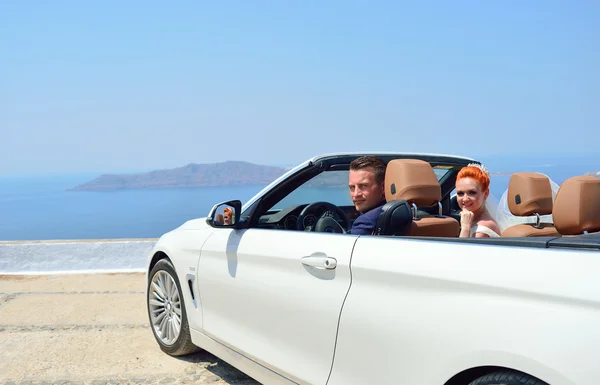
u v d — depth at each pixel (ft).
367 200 10.28
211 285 11.28
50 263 25.77
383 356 7.23
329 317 8.10
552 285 5.68
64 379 12.79
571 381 5.25
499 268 6.22
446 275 6.64
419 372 6.74
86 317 18.10
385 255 7.51
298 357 8.75
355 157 11.12
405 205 8.86
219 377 12.80
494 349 5.90
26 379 12.80
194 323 12.17
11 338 15.88
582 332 5.30
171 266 13.14
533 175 9.82
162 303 13.96
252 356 9.89
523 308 5.83
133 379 12.73
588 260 5.58
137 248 26.16
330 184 11.83
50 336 16.05
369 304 7.51
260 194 10.94
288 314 8.95
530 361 5.57
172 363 13.67
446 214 13.35
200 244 11.85
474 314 6.23
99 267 25.89
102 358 14.12
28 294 21.47
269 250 9.58
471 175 9.93
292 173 10.59
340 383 7.92
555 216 8.34
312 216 11.78
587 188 8.05
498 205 10.34
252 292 9.88
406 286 7.11
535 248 6.11
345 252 8.07
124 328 16.80
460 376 6.49
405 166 9.43
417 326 6.80
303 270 8.76
